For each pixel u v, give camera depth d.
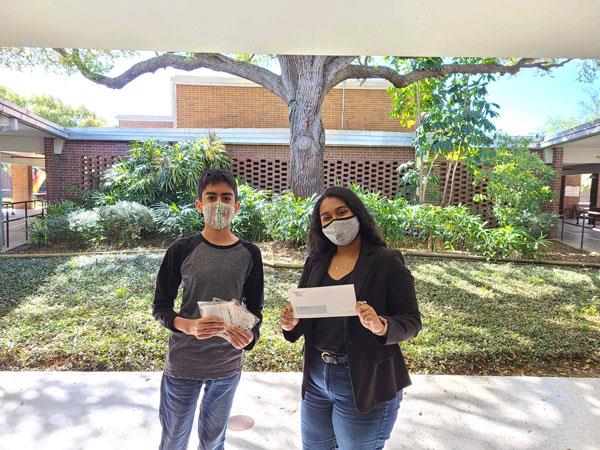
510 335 4.48
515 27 3.68
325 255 1.95
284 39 4.03
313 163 9.46
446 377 3.55
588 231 14.83
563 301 5.83
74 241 9.55
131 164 11.47
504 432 2.78
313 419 1.90
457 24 3.63
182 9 3.38
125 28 3.77
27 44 4.21
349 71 9.55
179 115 17.22
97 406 3.04
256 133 12.40
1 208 9.02
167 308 1.95
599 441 2.70
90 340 4.17
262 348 4.05
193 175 11.12
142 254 8.20
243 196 9.98
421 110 11.15
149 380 3.43
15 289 5.90
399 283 1.72
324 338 1.78
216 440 2.07
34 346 4.06
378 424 1.71
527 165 10.05
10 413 2.93
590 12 3.35
